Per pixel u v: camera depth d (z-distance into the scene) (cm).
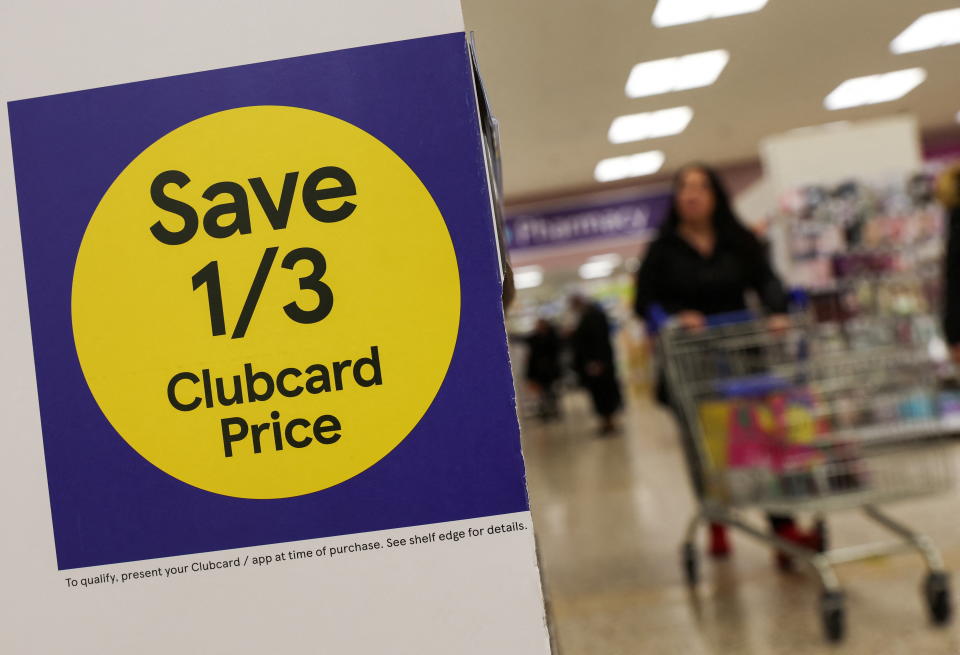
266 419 97
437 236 97
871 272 634
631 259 1311
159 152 100
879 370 255
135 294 99
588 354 888
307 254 98
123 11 101
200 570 96
